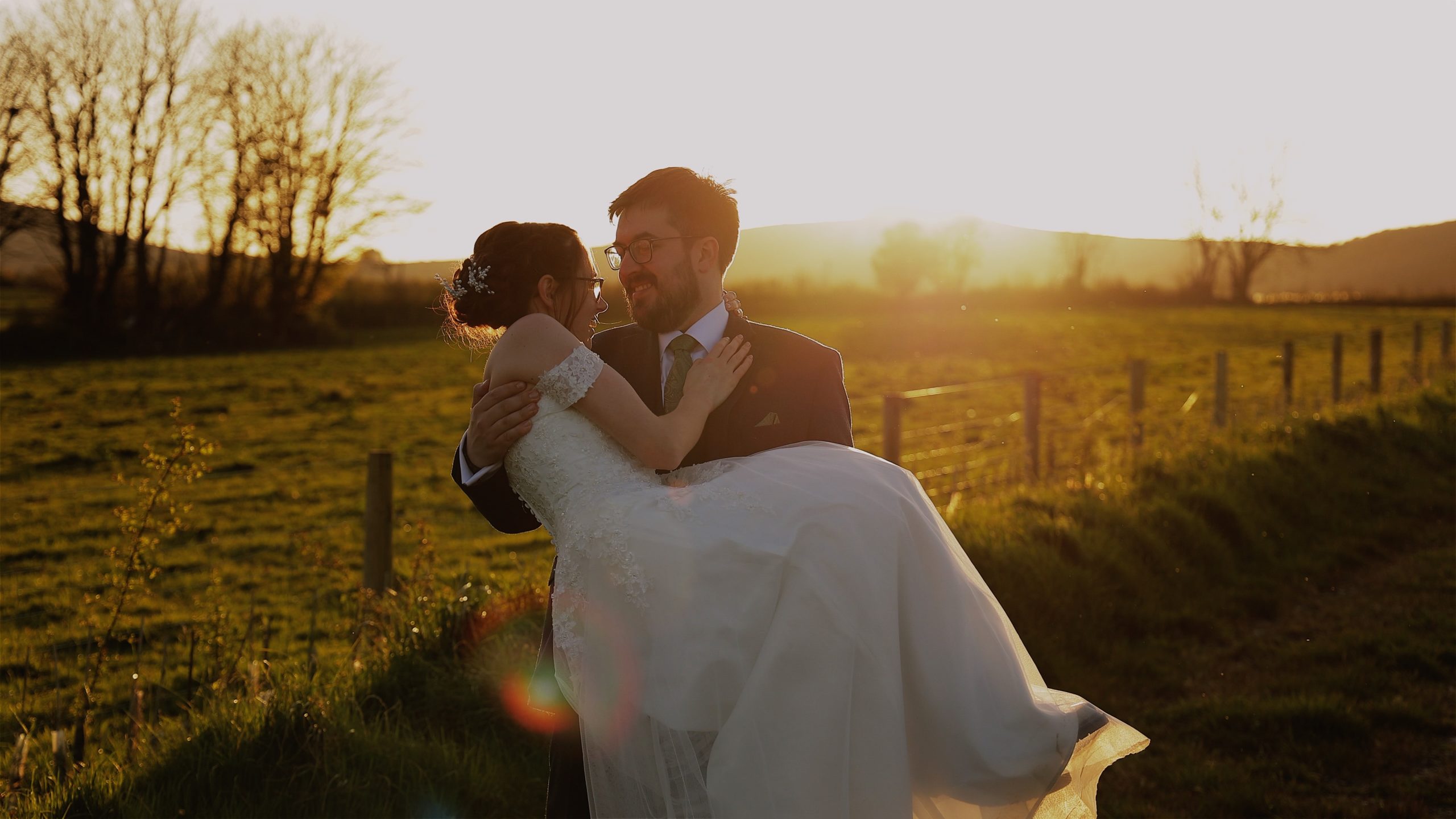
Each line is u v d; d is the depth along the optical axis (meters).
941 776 2.49
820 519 2.44
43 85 34.78
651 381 2.88
